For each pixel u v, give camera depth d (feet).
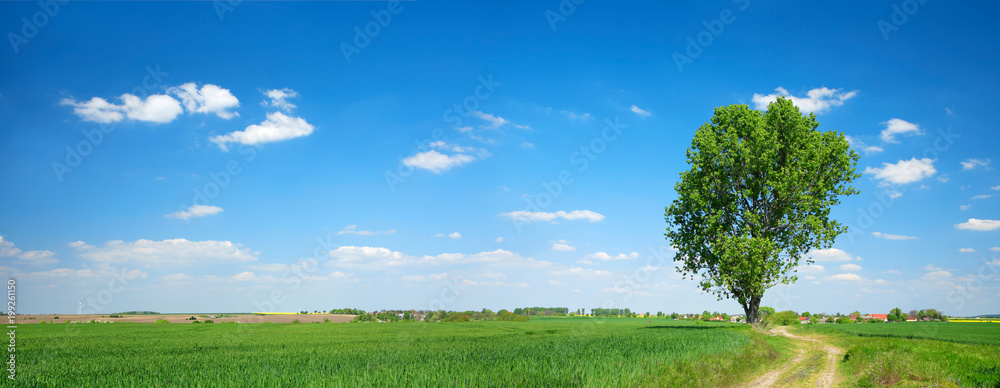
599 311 564.30
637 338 101.19
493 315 404.57
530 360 58.75
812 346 104.37
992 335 158.10
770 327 143.43
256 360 73.61
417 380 46.11
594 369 50.49
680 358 60.64
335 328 237.04
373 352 84.43
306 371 56.70
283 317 486.79
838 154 128.88
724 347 75.46
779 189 126.62
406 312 396.37
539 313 578.66
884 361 56.59
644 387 45.93
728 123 139.85
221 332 195.42
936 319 409.90
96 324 293.43
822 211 130.41
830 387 54.39
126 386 51.13
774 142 130.00
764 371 66.59
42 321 348.59
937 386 48.11
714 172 135.95
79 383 53.31
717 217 133.80
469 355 71.31
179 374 57.98
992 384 47.32
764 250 126.31
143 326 262.67
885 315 433.48
